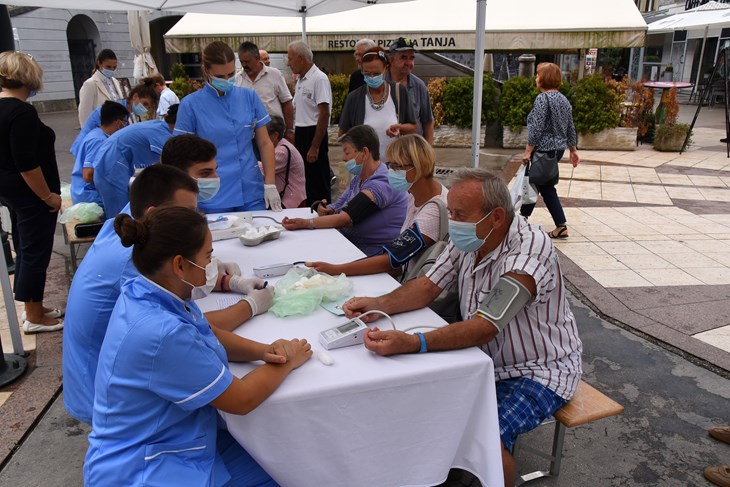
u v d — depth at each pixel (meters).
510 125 11.38
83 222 4.59
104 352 1.58
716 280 4.84
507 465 2.06
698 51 23.47
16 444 2.84
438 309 2.53
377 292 2.42
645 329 3.99
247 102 3.87
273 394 1.66
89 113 7.25
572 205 7.38
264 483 1.84
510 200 2.09
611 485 2.57
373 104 4.85
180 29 10.12
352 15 9.80
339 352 1.91
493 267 2.15
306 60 5.76
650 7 26.53
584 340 3.92
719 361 3.54
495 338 2.22
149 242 1.55
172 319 1.53
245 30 9.87
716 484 2.55
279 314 2.18
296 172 4.73
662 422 3.03
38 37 18.77
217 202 3.83
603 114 11.13
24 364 3.46
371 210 3.41
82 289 2.03
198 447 1.63
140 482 1.53
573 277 4.94
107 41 21.33
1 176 3.56
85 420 2.08
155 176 2.12
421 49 9.32
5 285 3.45
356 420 1.75
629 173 9.24
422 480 1.87
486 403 1.88
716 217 6.78
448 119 11.80
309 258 2.88
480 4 4.10
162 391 1.52
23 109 3.43
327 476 1.78
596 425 3.01
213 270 1.87
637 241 5.90
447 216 2.70
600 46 8.95
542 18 9.13
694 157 10.61
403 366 1.81
